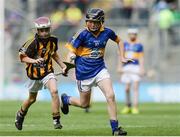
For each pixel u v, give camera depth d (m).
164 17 64.19
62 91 62.88
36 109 48.41
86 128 30.39
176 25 64.38
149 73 59.25
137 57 48.16
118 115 44.00
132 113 46.72
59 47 64.19
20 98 63.69
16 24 64.81
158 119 38.62
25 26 64.75
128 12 67.06
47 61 27.06
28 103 27.95
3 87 63.78
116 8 67.50
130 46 47.94
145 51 64.00
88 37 26.69
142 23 64.56
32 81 27.25
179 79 63.34
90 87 27.52
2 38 63.47
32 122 34.66
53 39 27.03
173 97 63.28
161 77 63.44
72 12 67.69
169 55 63.66
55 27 64.75
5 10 66.00
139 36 64.38
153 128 29.75
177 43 63.84
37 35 26.84
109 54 64.12
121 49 27.34
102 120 37.38
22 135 25.55
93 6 69.62
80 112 46.31
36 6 67.31
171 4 66.88
